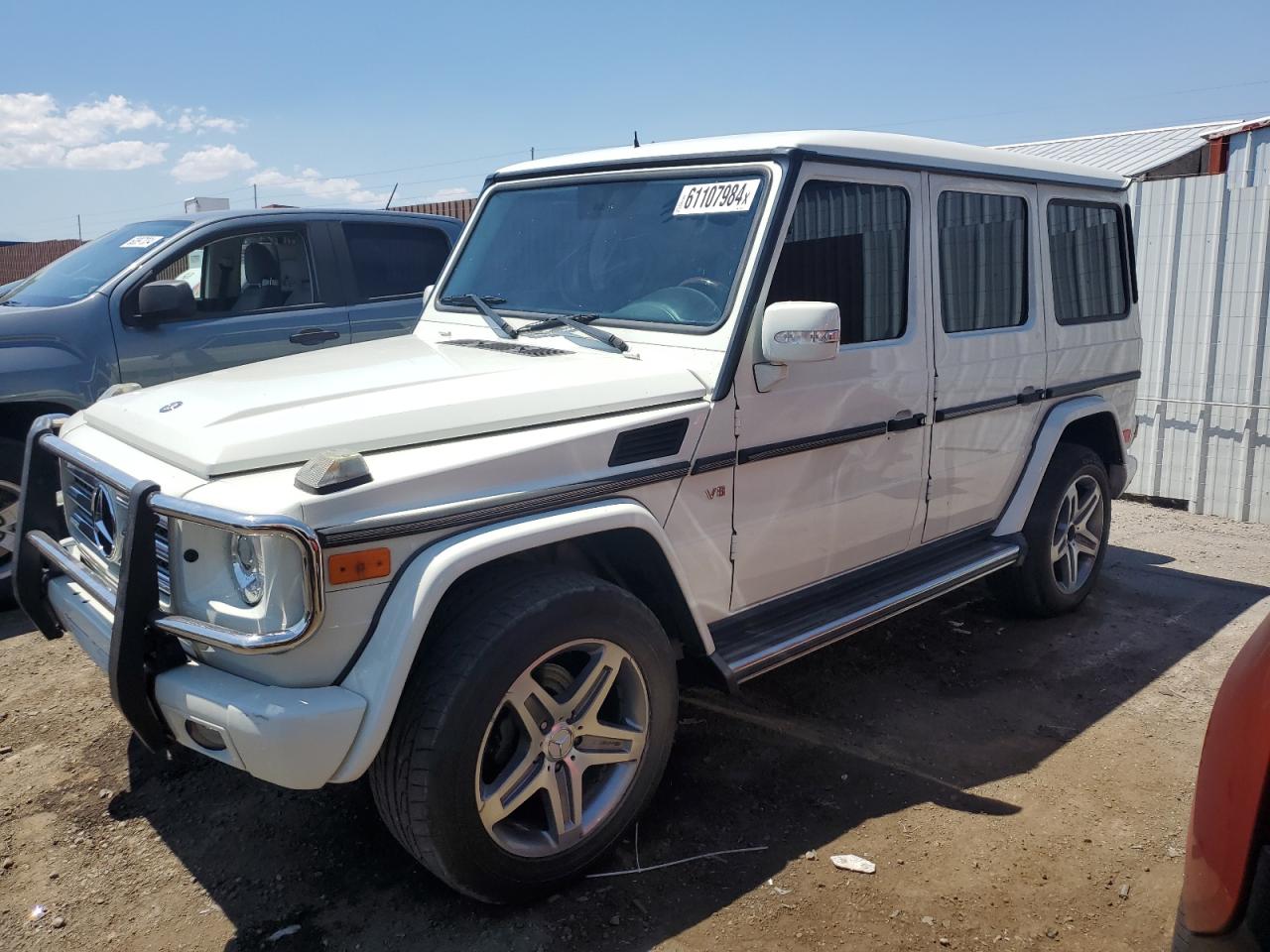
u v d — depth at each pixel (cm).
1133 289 561
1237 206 725
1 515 509
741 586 345
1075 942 275
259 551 239
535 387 298
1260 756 177
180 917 282
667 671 303
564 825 282
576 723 282
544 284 391
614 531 304
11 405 518
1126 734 397
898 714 411
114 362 538
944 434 420
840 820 331
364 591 247
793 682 439
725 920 279
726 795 344
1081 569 534
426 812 253
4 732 389
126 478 269
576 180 399
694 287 341
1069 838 323
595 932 274
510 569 281
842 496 375
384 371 323
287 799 342
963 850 315
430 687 254
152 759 368
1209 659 473
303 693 243
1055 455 507
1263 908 173
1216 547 672
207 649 257
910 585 407
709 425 318
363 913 282
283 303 616
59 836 321
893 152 381
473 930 274
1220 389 752
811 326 304
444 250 693
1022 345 463
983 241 439
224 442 257
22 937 274
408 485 254
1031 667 461
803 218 343
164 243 573
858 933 275
